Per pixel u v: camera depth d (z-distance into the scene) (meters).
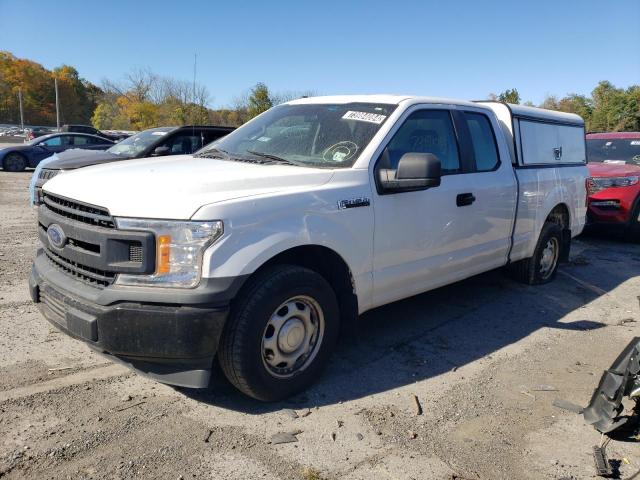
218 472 2.89
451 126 4.96
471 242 5.07
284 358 3.62
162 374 3.31
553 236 6.60
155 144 9.65
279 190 3.57
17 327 4.66
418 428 3.43
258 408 3.56
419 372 4.23
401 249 4.29
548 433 3.45
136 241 3.14
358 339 4.83
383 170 4.11
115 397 3.61
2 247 7.52
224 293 3.15
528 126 6.16
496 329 5.24
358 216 3.90
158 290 3.12
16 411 3.37
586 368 4.45
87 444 3.08
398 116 4.42
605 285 7.02
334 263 3.95
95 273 3.31
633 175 9.56
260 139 4.67
